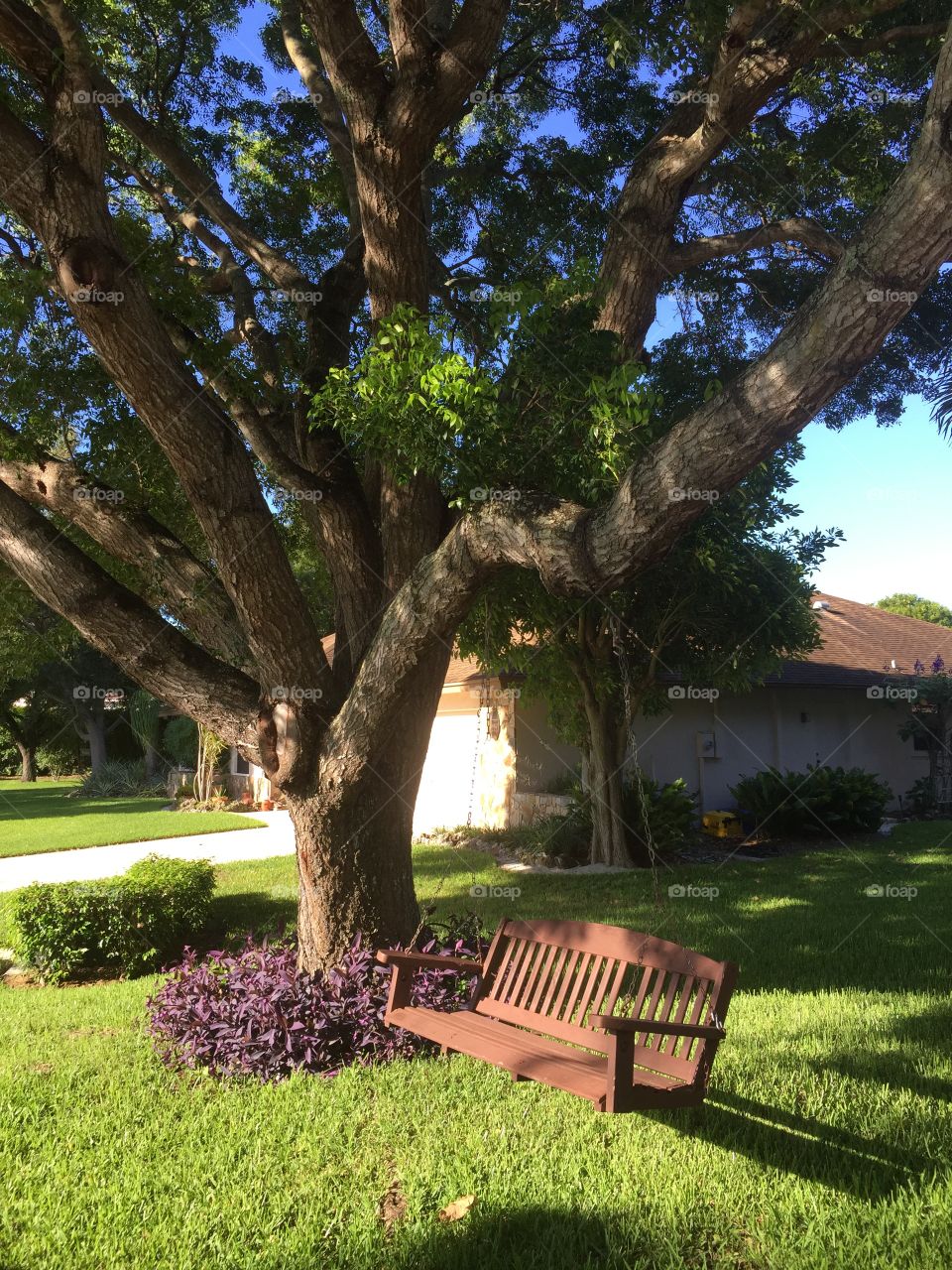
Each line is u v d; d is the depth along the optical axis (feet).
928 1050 17.29
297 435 23.47
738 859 45.70
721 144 23.13
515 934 16.75
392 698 18.31
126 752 141.69
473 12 18.56
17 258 25.84
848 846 49.16
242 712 20.04
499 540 15.57
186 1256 11.00
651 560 13.88
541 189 36.65
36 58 16.53
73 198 16.99
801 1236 11.11
